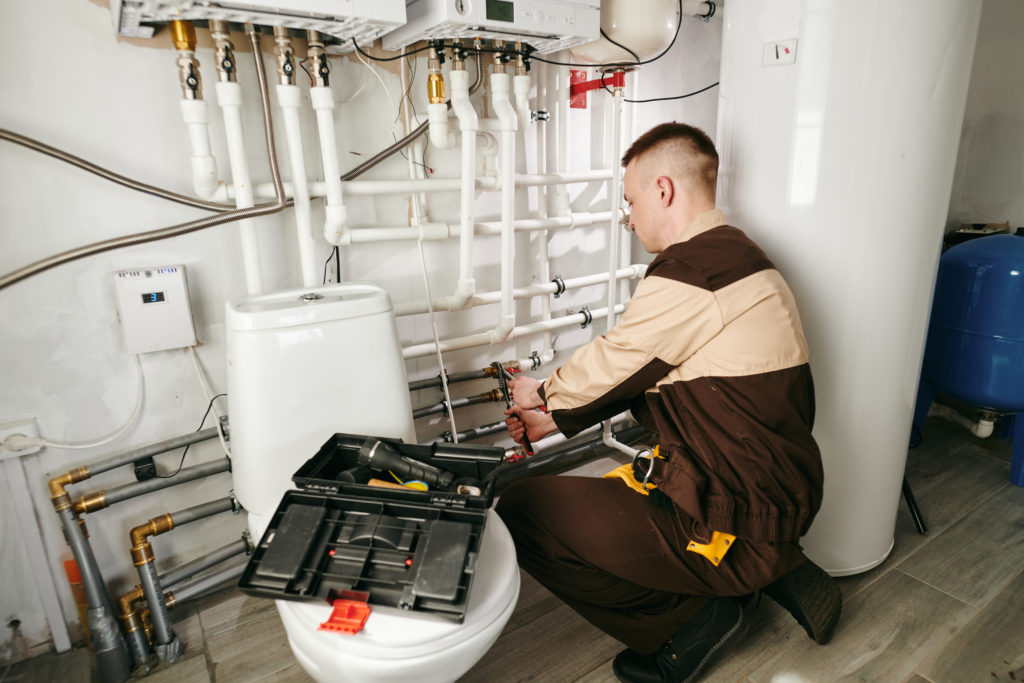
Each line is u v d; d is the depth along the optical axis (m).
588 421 1.14
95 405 1.20
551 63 1.51
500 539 0.91
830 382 1.27
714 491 0.96
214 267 1.27
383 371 1.10
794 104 1.16
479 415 1.77
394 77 1.39
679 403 1.01
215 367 1.32
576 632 1.27
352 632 0.73
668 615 1.07
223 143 1.23
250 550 1.32
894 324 1.24
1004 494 1.71
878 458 1.33
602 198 1.84
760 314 0.94
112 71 1.10
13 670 1.19
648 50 1.41
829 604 1.17
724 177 1.32
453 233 1.48
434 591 0.74
